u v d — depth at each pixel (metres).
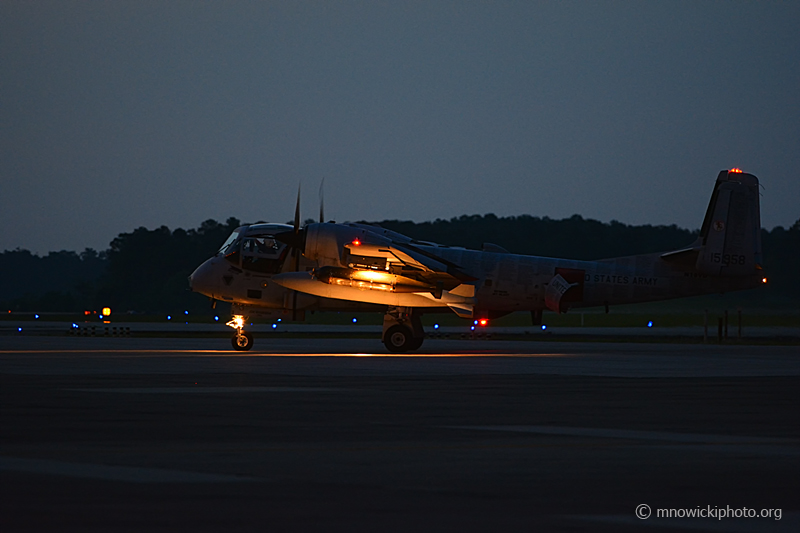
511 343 108.88
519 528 17.98
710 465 25.09
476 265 92.00
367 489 21.64
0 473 23.23
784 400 42.84
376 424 33.31
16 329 147.25
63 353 81.12
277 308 88.69
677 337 128.88
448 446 28.23
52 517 18.56
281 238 87.19
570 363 71.31
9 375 55.22
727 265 93.19
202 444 28.31
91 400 40.91
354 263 84.69
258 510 19.33
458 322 183.62
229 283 89.00
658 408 39.25
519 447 28.09
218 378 53.56
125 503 19.89
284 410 37.50
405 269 84.31
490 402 41.28
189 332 134.88
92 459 25.44
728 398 43.72
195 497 20.56
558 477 23.27
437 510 19.48
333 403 40.31
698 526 18.34
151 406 38.62
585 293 92.69
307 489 21.58
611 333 139.25
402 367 64.44
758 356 83.50
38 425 32.47
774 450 27.67
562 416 36.16
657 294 93.88
